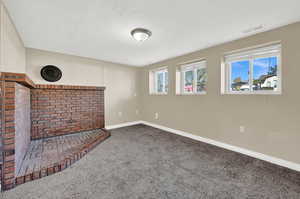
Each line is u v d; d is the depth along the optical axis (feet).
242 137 8.02
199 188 5.06
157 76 15.02
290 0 4.83
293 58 6.28
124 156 7.64
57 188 4.98
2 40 5.10
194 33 7.50
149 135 11.64
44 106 9.71
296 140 6.24
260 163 6.87
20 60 8.11
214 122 9.39
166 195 4.70
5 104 4.92
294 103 6.28
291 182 5.38
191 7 5.29
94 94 12.30
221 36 7.85
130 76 15.51
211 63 9.49
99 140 9.71
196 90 11.17
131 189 4.98
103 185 5.17
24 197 4.54
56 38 8.17
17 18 6.03
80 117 11.43
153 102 14.73
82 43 8.97
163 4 5.12
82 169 6.26
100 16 5.92
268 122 7.06
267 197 4.62
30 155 7.04
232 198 4.58
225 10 5.46
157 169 6.32
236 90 8.76
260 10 5.44
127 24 6.61
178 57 11.87
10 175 4.95
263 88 7.64
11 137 5.02
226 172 6.09
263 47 7.45
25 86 7.45
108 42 8.79
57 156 6.93
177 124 12.10
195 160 7.20
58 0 4.88
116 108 14.34
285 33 6.49
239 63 8.60
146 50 10.36
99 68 13.06
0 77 4.82
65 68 11.14
